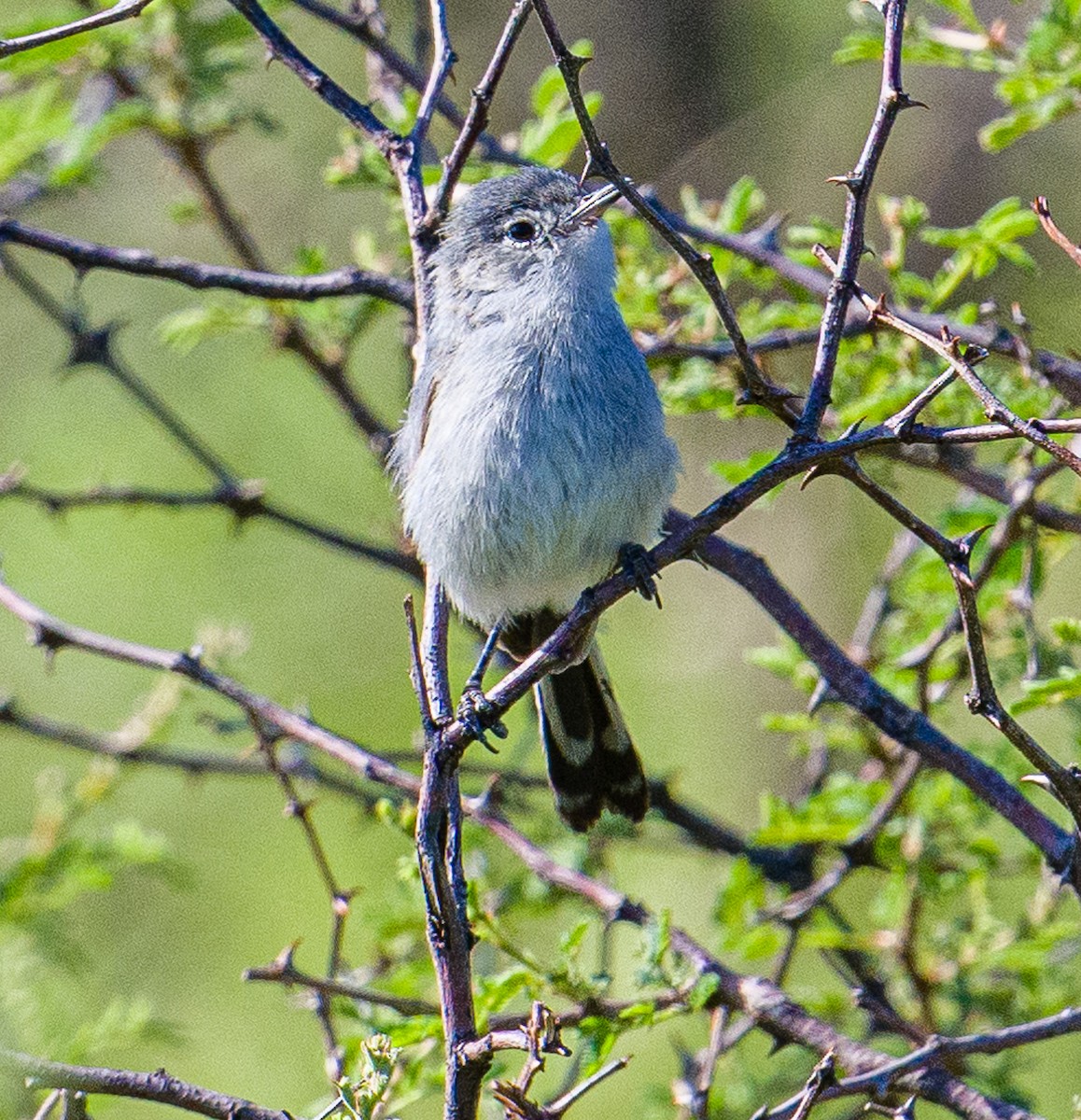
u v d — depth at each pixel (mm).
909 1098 7168
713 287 5793
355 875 16125
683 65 18406
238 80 17484
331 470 17594
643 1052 14586
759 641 17578
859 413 8938
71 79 13109
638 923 8336
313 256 11211
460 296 8852
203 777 11594
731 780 17156
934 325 8969
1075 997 9844
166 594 17266
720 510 5996
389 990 8625
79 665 17078
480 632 11508
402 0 15695
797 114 17859
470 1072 5734
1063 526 8672
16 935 11625
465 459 8555
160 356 17812
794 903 9562
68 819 12039
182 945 16016
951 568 5762
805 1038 7844
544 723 9094
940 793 9883
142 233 17812
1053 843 7770
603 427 8438
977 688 5820
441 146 13414
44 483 17484
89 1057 10352
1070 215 16516
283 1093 15180
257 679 16953
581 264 8617
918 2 14625
